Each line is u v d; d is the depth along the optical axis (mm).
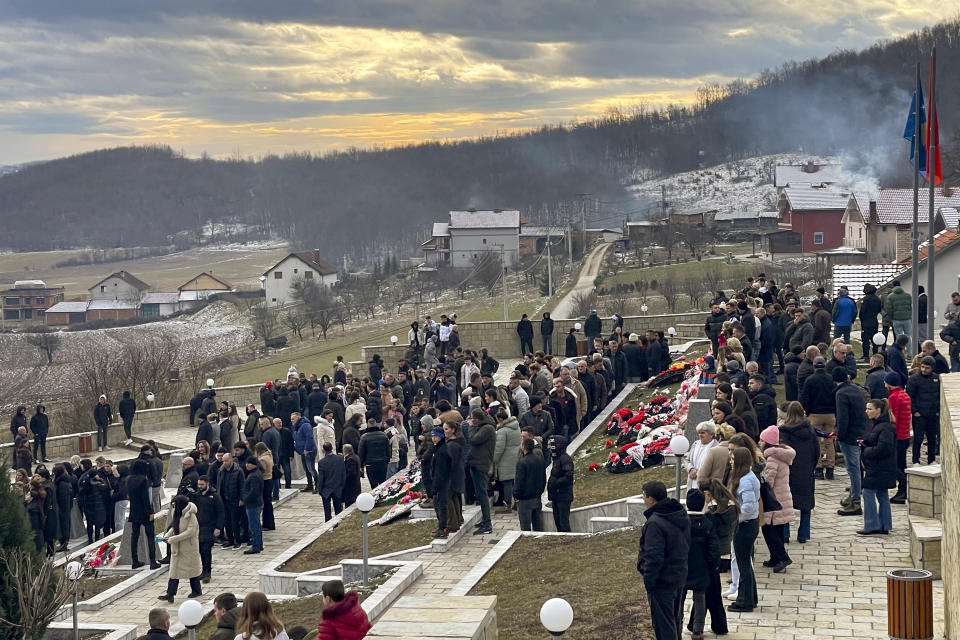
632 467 20359
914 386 17422
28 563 11578
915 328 24547
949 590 10633
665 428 21031
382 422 25375
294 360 88688
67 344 110562
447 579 15969
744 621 11930
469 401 23203
